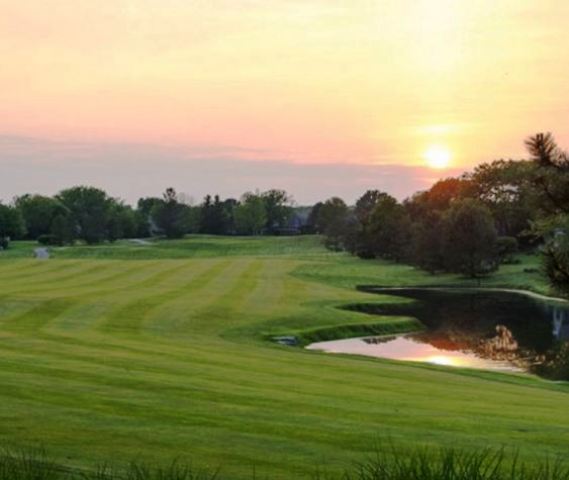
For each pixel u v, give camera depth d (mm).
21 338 29094
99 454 10711
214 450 11391
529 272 90062
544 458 11586
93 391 16875
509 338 43938
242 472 10008
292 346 36469
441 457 6395
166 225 181000
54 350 25516
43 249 141625
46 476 6656
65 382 18062
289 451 11477
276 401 16906
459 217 90500
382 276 90500
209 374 21719
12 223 159000
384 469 6035
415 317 53469
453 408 17891
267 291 60656
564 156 10805
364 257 120438
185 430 12844
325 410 15977
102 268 77938
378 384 22328
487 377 28109
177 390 17719
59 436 11953
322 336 42625
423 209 128625
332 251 146875
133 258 131625
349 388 20734
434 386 23062
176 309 45406
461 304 62969
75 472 7883
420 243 93688
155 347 29188
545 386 26828
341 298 59906
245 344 35250
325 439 12477
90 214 176500
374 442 12281
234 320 43375
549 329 47781
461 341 42719
